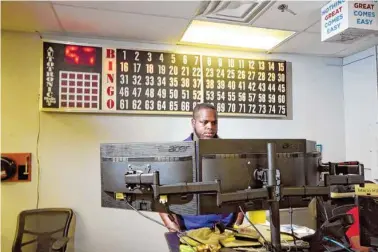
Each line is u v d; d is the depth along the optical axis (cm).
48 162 284
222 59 327
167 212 122
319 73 363
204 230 148
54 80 283
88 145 293
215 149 121
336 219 147
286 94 347
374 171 325
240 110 329
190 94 315
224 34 296
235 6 238
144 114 306
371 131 330
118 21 263
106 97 294
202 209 117
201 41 313
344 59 368
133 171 126
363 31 223
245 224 174
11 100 279
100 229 292
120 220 297
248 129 336
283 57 352
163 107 307
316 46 328
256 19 261
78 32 287
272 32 292
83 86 289
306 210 311
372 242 141
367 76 336
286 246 138
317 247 139
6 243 271
